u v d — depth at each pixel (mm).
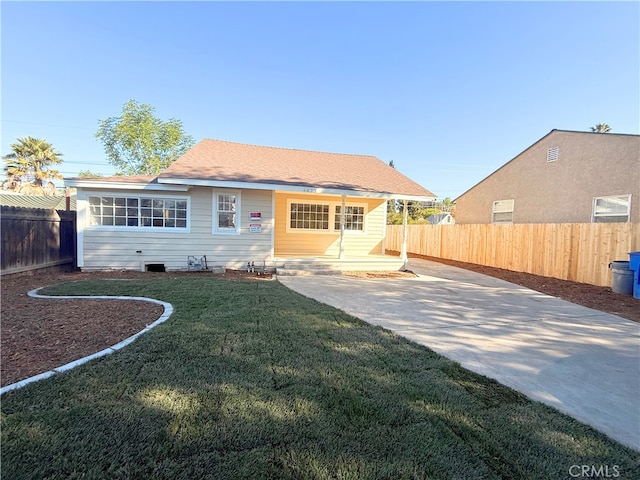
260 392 2631
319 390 2717
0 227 7379
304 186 10023
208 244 9992
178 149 25703
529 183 14680
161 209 9648
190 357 3270
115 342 3619
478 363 3564
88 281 7355
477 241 13547
